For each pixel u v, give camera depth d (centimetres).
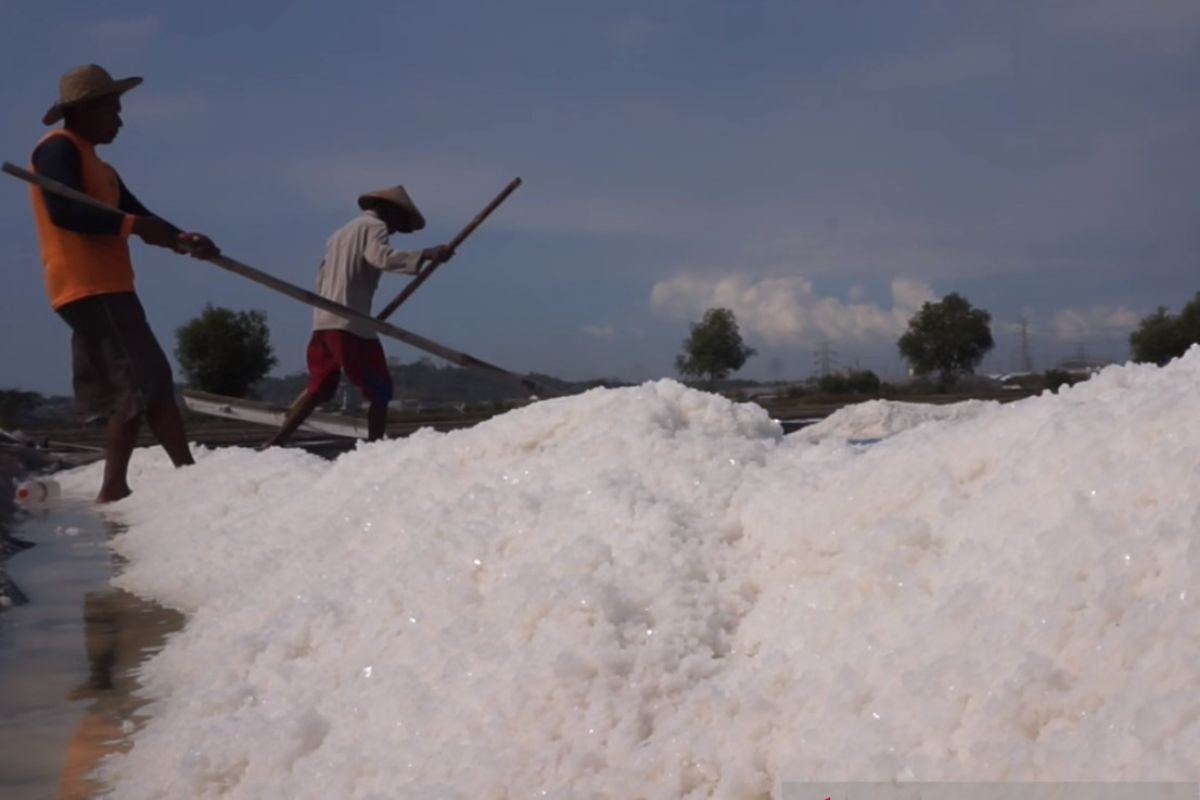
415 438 383
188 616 329
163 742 224
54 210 539
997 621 165
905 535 197
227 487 476
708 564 226
